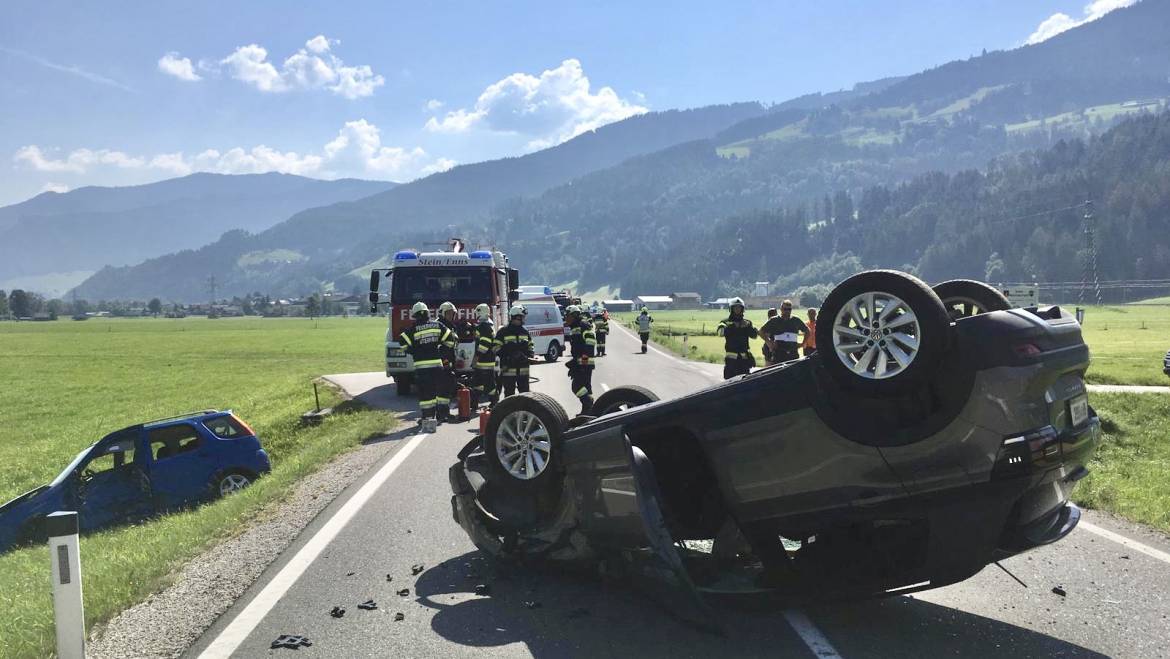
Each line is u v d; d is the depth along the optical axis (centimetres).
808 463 497
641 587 561
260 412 2286
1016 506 472
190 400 3006
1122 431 1281
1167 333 5984
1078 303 17438
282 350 6184
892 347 469
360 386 2486
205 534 764
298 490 970
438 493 916
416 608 560
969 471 457
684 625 524
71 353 6606
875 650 476
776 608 501
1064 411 479
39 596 630
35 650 491
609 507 559
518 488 625
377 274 2058
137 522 1064
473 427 1449
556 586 605
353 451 1256
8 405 3189
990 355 455
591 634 511
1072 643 482
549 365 2903
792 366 513
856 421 480
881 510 481
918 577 481
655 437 584
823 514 499
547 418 608
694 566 558
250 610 558
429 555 682
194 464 1119
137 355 6134
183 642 505
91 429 2409
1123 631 498
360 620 538
